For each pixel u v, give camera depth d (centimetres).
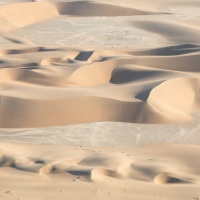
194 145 6225
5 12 12900
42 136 6694
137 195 3662
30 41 11131
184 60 9369
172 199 3659
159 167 4878
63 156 4944
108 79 8900
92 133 6838
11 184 3672
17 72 8412
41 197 3309
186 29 11712
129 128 7056
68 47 10212
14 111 7281
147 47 10581
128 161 4922
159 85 7969
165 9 14112
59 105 7356
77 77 8594
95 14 13662
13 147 5444
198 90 8288
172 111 7538
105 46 10612
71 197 3394
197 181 4616
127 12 13662
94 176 4162
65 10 13950
